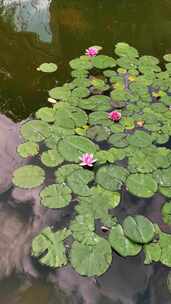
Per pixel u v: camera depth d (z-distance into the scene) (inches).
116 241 107.4
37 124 141.9
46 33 196.2
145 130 142.6
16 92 159.3
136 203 118.8
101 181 123.0
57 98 154.6
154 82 165.6
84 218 112.5
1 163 128.7
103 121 144.6
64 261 103.5
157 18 213.6
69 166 127.1
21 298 96.0
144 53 186.7
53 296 97.0
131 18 211.9
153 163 129.7
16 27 198.7
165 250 106.9
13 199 118.3
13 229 110.8
